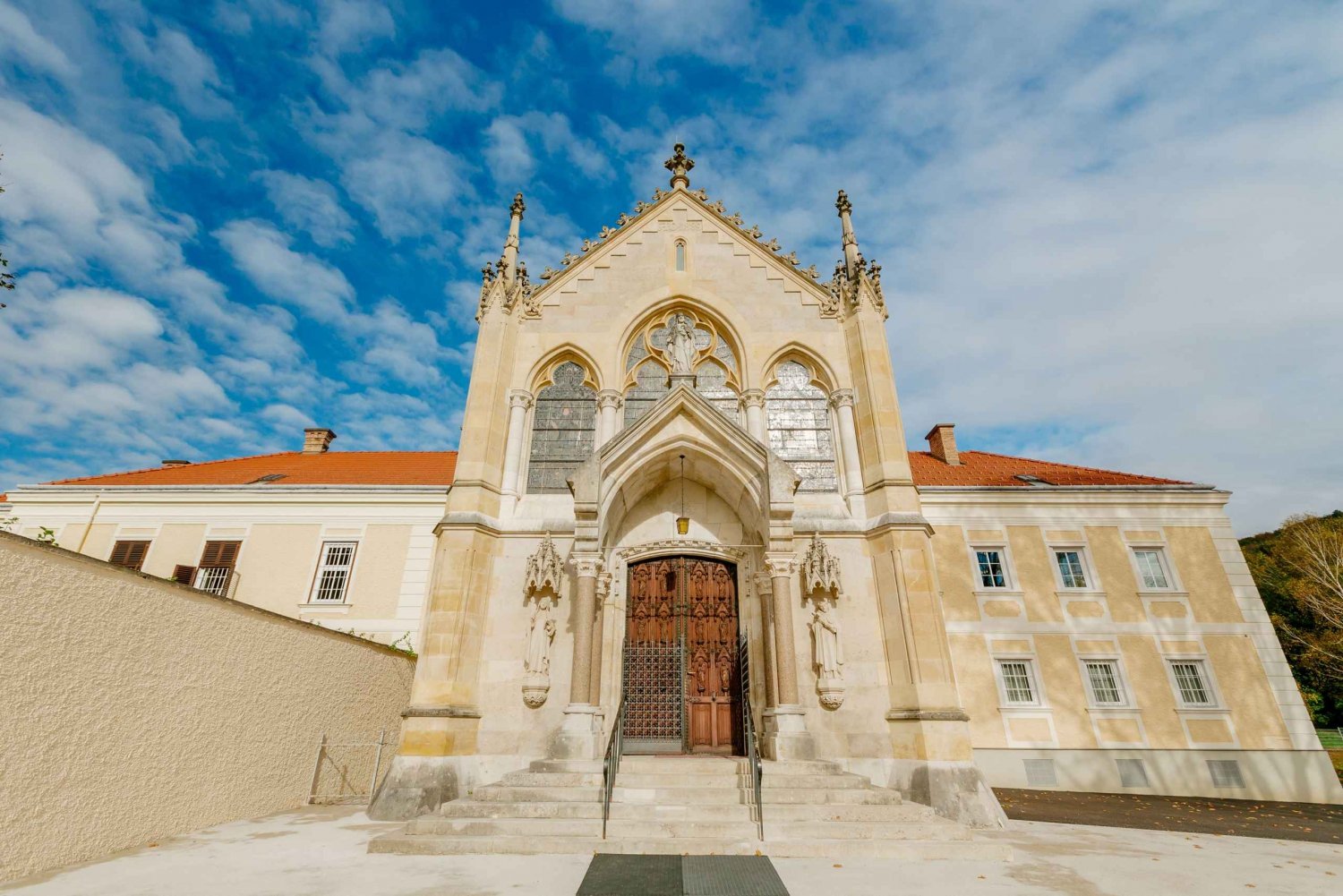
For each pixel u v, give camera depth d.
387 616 19.38
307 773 11.64
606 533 12.80
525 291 15.68
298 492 20.91
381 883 6.25
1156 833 10.69
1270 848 9.34
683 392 13.02
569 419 14.76
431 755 10.82
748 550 13.31
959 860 7.74
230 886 6.07
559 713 11.77
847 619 12.41
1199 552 20.83
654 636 12.95
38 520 21.00
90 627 7.23
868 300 15.19
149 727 8.01
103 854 7.20
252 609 10.19
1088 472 23.84
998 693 19.33
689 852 7.79
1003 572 20.86
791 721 11.05
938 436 26.47
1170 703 19.12
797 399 14.95
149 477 23.08
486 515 13.14
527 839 7.88
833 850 7.84
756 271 15.95
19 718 6.30
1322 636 27.39
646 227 16.52
